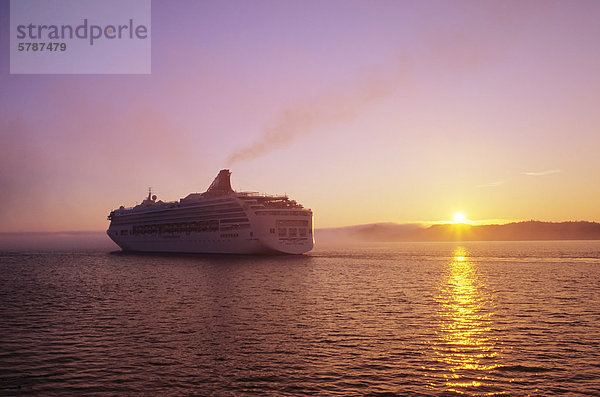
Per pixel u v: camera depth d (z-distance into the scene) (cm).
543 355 3394
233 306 5516
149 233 18525
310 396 2655
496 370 3075
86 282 8538
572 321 4600
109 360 3281
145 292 6894
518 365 3172
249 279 8588
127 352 3478
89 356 3378
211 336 3962
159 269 11100
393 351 3500
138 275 9731
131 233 19788
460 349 3559
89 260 16150
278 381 2878
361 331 4150
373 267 11869
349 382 2867
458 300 6003
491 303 5750
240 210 14050
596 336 3956
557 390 2733
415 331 4150
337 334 4038
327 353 3450
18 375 2992
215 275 9369
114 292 6962
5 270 11938
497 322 4556
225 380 2895
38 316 4966
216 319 4703
